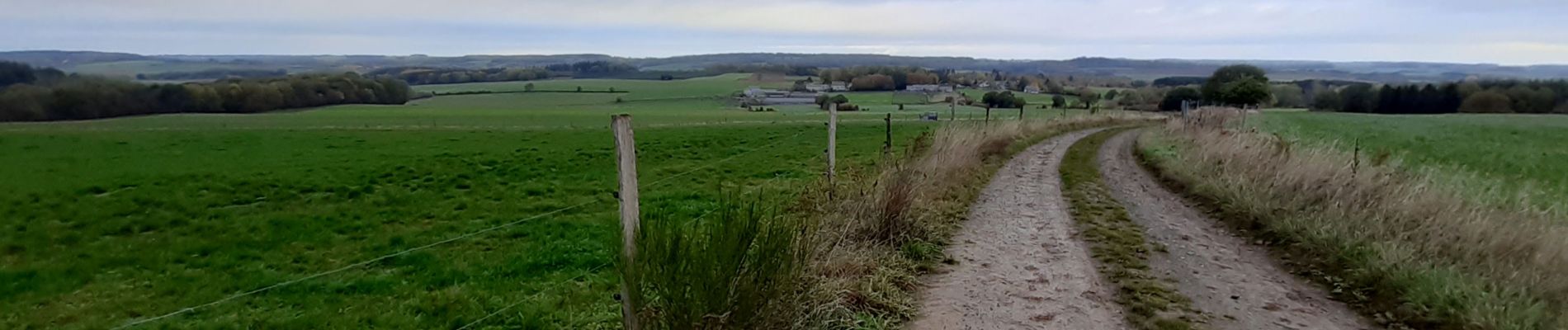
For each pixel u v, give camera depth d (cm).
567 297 740
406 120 4238
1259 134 1678
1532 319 539
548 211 1392
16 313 805
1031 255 789
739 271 436
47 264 1019
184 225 1284
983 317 588
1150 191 1291
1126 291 655
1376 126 3388
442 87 9338
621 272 427
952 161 1191
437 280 853
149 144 2572
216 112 5406
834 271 629
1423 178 891
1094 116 4678
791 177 1708
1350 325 576
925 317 588
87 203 1443
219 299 845
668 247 417
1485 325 536
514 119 4362
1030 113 4947
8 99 4784
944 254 772
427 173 1855
